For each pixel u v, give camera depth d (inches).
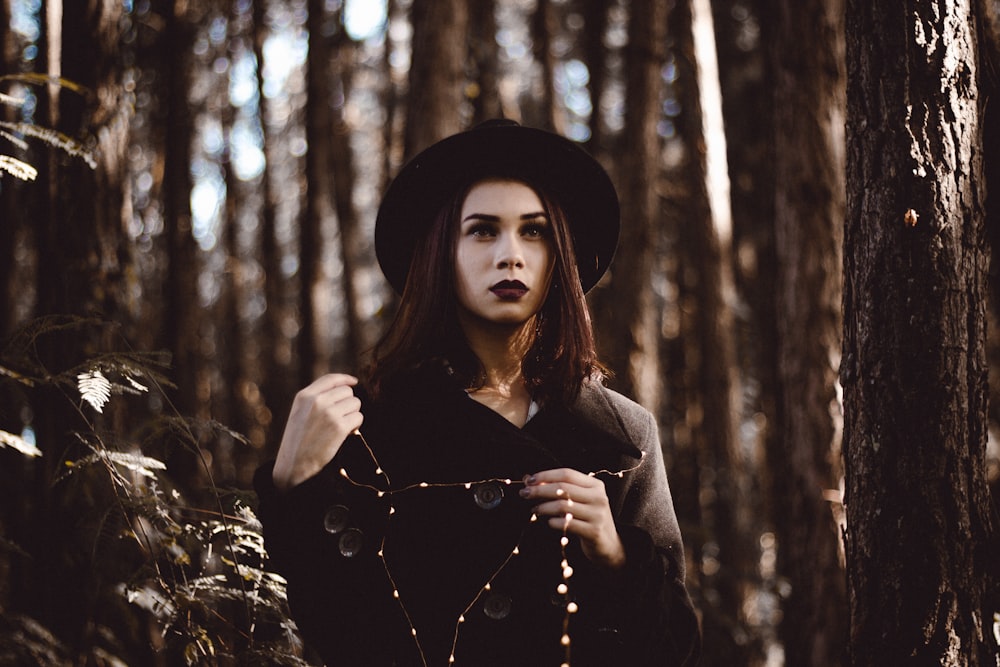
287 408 430.6
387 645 76.2
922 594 91.0
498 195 81.2
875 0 97.0
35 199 153.7
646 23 340.8
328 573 73.9
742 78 444.1
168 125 321.1
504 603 75.4
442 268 82.2
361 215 601.3
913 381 92.6
